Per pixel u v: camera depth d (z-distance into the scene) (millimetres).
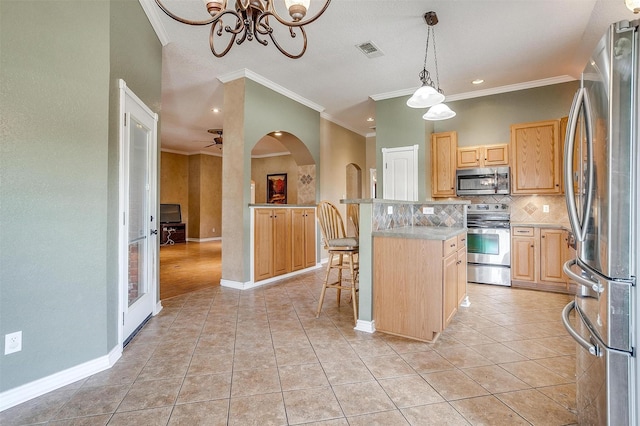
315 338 2660
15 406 1744
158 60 3270
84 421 1623
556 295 3875
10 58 1766
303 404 1767
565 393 1858
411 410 1713
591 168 1295
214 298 3814
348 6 2871
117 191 2320
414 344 2537
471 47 3600
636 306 1077
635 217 1074
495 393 1864
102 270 2141
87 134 2061
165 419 1639
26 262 1819
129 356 2336
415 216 3951
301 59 3904
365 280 2824
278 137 5277
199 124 7090
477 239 4473
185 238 10281
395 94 5039
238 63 4027
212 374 2084
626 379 1098
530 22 3113
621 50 1105
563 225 3996
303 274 5152
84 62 2043
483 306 3455
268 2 1783
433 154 5000
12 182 1774
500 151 4543
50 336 1902
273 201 10172
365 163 7848
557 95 4422
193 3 2834
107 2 2141
